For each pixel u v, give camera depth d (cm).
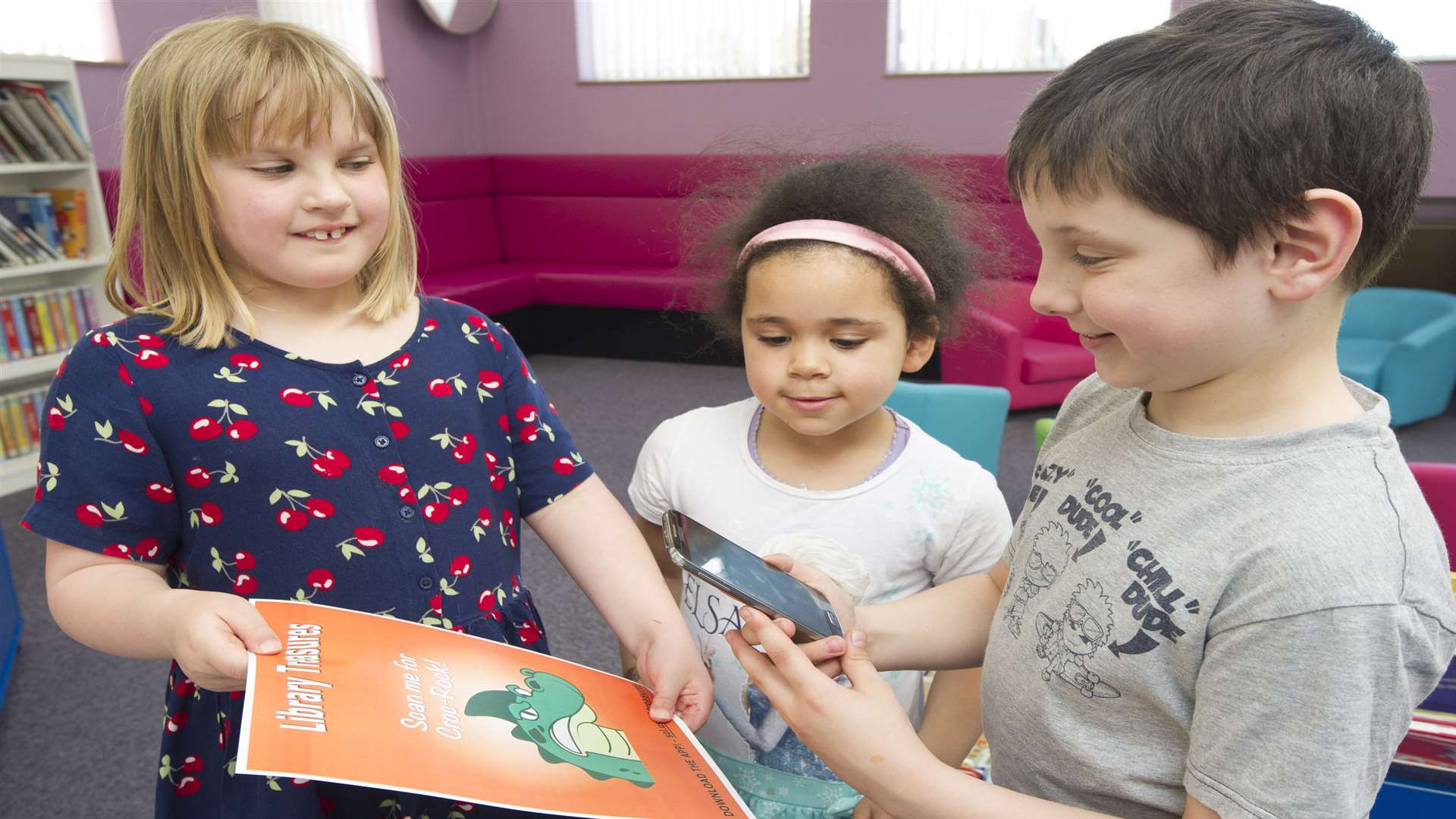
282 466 80
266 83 73
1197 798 55
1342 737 50
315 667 62
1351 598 49
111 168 375
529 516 98
